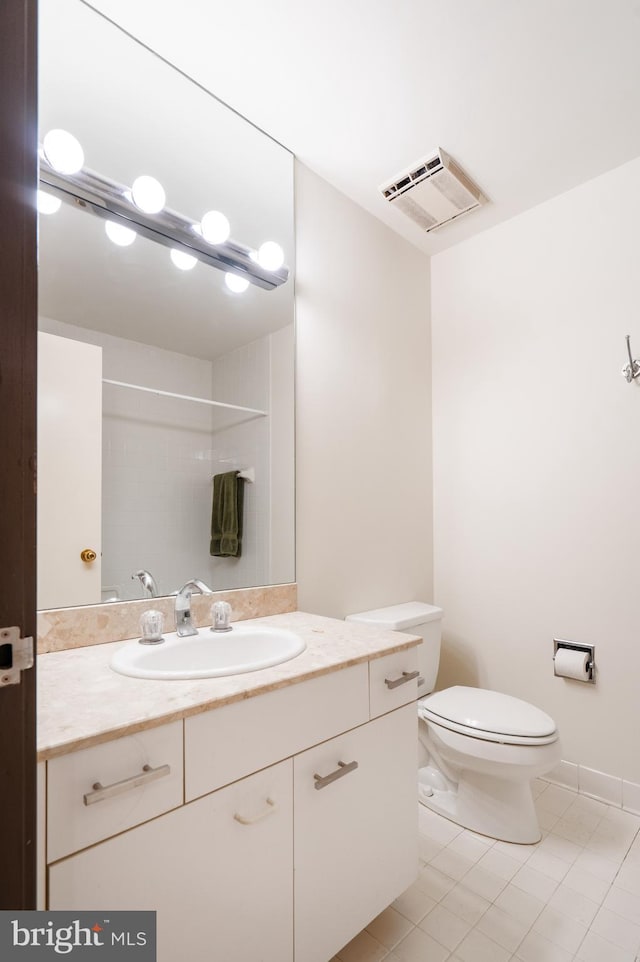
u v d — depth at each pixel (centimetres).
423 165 187
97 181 135
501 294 223
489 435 225
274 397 175
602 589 189
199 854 85
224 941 87
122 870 75
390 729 125
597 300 194
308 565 181
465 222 224
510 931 125
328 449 192
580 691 193
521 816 160
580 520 196
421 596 232
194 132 157
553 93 155
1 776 54
